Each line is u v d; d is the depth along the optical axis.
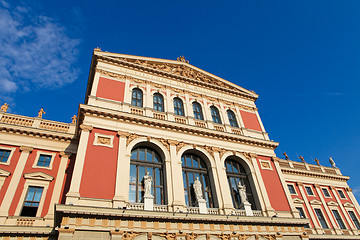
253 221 21.02
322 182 38.28
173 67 30.98
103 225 16.47
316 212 34.53
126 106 24.09
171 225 18.28
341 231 33.56
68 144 24.31
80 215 16.23
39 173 21.70
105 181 18.95
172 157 22.53
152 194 20.91
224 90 32.19
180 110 27.61
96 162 19.52
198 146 24.61
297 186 35.81
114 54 27.39
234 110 31.08
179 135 24.41
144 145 23.09
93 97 23.11
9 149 22.08
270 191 25.17
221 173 23.84
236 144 26.88
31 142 23.08
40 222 19.72
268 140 28.67
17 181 20.84
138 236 16.98
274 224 22.06
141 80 27.36
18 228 17.97
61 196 21.55
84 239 15.67
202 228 19.11
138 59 28.67
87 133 20.58
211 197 23.00
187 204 21.88
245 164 26.25
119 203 18.08
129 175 20.70
